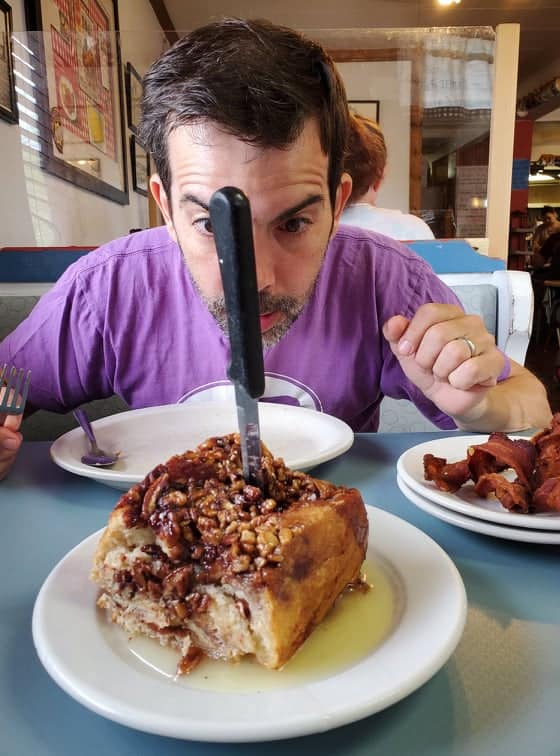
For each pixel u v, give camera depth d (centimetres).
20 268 168
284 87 69
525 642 41
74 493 71
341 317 118
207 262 79
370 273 120
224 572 39
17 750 32
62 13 205
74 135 212
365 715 31
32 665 39
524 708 35
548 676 37
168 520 42
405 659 35
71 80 208
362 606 44
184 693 33
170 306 116
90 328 118
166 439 88
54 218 197
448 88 250
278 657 36
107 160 252
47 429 161
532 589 48
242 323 38
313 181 74
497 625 43
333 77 77
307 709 31
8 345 122
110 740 33
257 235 74
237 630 38
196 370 117
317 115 73
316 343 117
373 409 130
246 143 68
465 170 260
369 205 220
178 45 78
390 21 480
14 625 44
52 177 194
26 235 176
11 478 76
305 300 87
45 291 169
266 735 29
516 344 170
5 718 35
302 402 117
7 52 160
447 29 240
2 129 159
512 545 56
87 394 126
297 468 68
